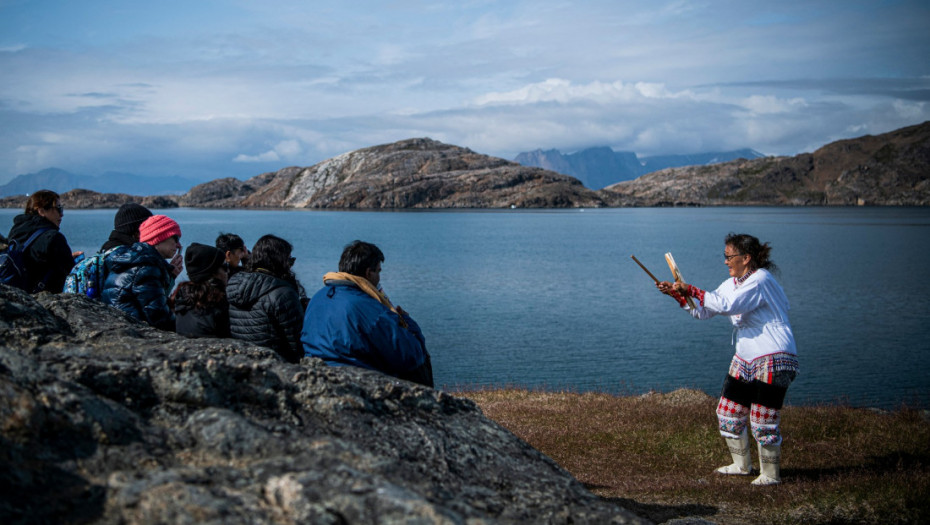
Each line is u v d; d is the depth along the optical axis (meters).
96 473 2.38
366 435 3.17
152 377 3.05
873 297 55.03
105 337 3.84
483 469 3.27
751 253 7.05
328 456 2.62
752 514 6.18
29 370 2.61
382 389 3.61
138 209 6.46
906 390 26.88
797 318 45.06
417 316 46.25
